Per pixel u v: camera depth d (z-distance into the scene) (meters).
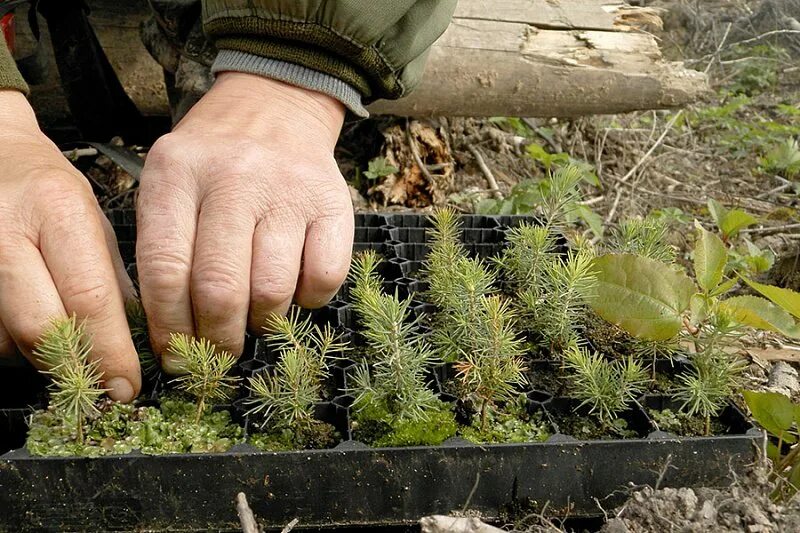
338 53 0.57
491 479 0.51
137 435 0.51
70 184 0.52
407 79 0.61
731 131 1.50
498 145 1.19
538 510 0.51
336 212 0.54
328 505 0.50
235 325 0.52
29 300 0.49
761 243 0.96
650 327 0.56
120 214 0.74
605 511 0.50
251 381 0.53
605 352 0.60
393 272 0.69
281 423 0.52
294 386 0.52
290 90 0.57
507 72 0.97
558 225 0.78
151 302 0.52
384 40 0.58
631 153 1.30
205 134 0.53
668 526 0.48
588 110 1.03
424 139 1.05
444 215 0.66
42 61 0.79
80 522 0.49
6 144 0.54
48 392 0.55
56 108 1.02
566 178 0.65
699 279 0.56
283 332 0.53
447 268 0.62
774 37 1.97
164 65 0.87
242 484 0.50
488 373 0.53
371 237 0.75
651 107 1.03
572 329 0.60
